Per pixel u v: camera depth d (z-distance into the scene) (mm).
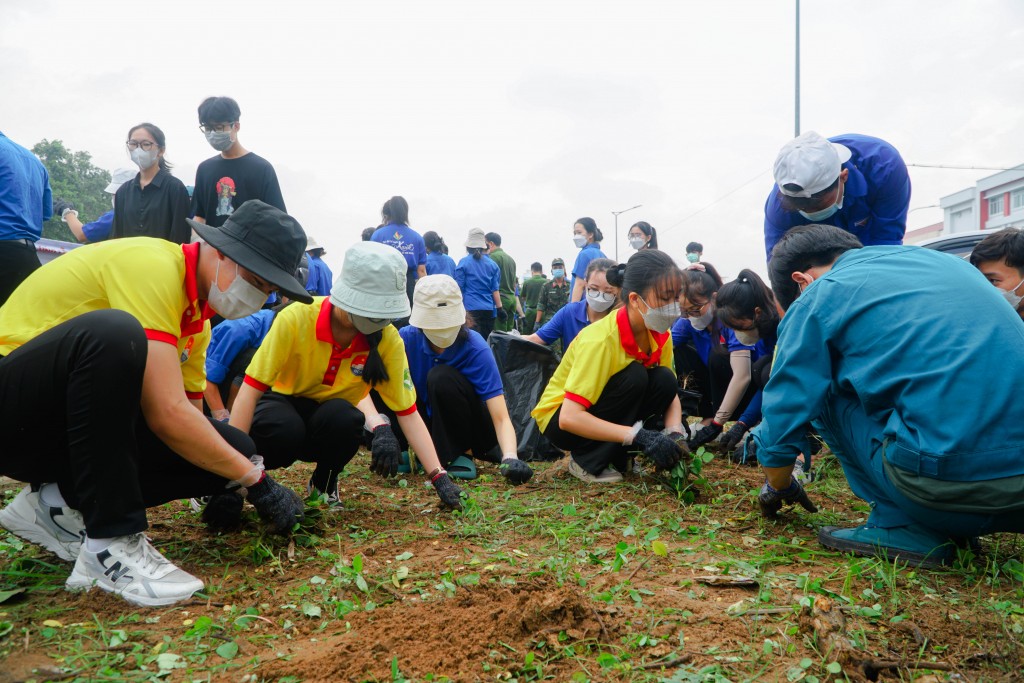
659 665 2061
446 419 4707
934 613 2408
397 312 3273
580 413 4184
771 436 3129
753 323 4695
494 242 11562
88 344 2369
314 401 3727
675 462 3910
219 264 2654
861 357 2836
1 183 4926
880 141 4301
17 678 1962
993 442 2543
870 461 2891
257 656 2143
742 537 3281
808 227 3203
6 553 2898
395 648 2168
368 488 4316
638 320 4145
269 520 3139
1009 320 2678
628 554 2986
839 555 3016
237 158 5434
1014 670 2064
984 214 48469
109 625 2328
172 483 2887
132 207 5570
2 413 2426
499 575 2721
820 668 2055
